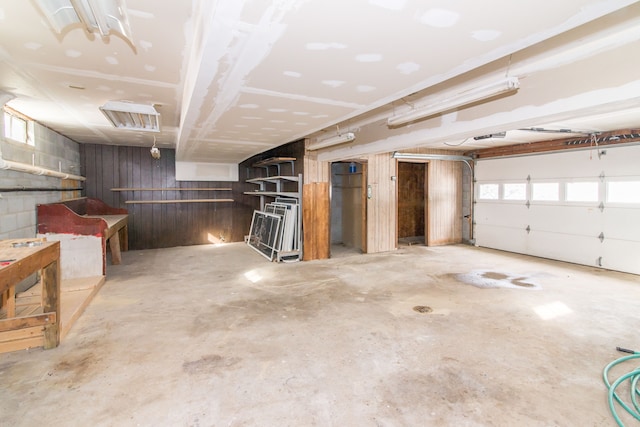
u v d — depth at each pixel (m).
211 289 4.05
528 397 1.97
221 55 1.65
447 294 3.88
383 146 4.07
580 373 2.23
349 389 2.04
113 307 3.41
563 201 5.61
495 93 2.15
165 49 2.07
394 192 6.69
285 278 4.55
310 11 1.24
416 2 1.17
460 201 7.61
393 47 1.56
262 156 7.74
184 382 2.11
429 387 2.07
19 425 1.71
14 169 3.40
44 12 1.31
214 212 7.54
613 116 3.75
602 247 5.11
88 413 1.80
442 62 1.75
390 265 5.35
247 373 2.21
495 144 6.36
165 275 4.70
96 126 4.48
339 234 7.61
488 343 2.65
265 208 7.15
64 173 4.83
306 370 2.25
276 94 2.31
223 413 1.82
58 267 2.58
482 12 1.25
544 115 2.34
